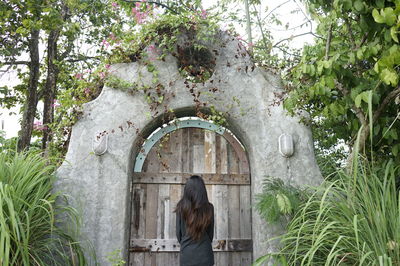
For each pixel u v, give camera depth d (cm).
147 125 382
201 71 396
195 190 314
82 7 773
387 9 254
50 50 862
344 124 421
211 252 314
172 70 393
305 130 394
